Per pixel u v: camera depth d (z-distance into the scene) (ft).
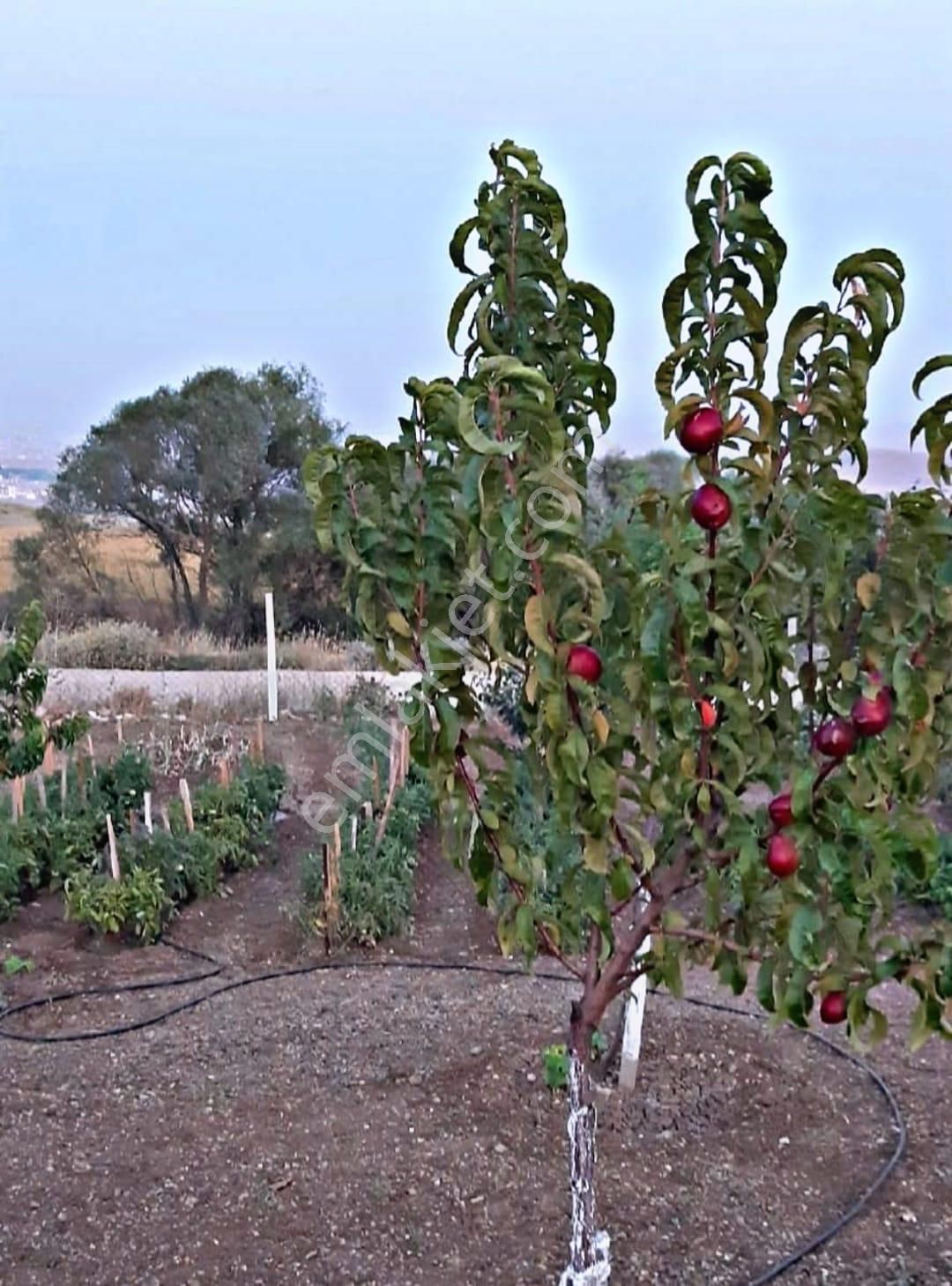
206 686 42.96
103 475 68.59
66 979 17.22
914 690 5.90
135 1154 11.76
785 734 6.81
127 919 18.76
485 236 7.11
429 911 20.72
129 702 37.52
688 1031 14.60
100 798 22.94
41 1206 10.78
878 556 6.43
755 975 16.55
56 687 40.06
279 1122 12.41
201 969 17.76
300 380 73.20
